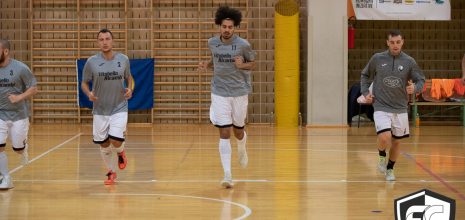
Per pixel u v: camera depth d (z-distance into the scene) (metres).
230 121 10.91
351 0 24.09
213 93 10.91
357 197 10.05
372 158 14.83
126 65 11.09
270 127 23.58
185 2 24.92
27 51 24.94
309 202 9.65
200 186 11.10
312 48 23.67
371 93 11.50
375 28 25.88
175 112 24.94
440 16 24.44
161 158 14.86
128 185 11.23
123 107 11.14
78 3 24.69
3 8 24.92
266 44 24.89
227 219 8.43
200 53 24.88
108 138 11.19
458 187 10.93
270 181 11.62
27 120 10.82
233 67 10.77
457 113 25.97
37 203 9.61
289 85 23.89
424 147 17.09
